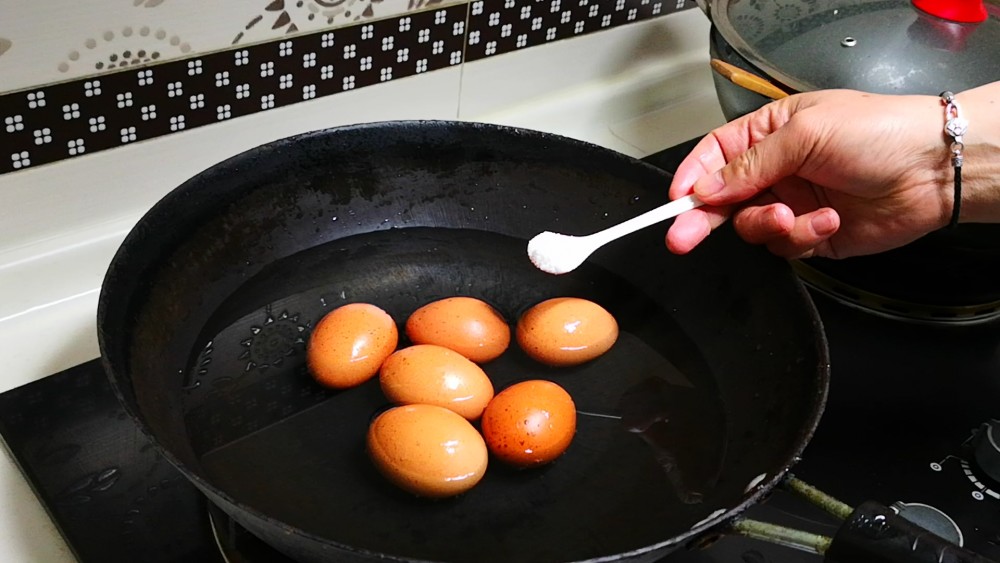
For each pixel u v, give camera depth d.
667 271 0.89
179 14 0.84
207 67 0.87
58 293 0.88
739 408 0.82
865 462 0.83
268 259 0.88
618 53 1.06
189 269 0.83
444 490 0.76
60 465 0.79
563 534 0.76
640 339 0.87
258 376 0.83
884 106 0.81
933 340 0.91
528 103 1.04
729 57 0.89
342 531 0.75
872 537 0.69
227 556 0.76
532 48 1.01
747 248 0.84
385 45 0.93
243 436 0.79
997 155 0.81
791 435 0.76
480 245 0.92
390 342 0.83
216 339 0.84
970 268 0.87
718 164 0.87
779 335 0.81
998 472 0.82
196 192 0.82
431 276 0.90
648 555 0.68
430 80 0.97
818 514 0.80
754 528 0.71
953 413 0.87
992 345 0.91
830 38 0.89
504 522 0.77
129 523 0.77
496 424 0.78
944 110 0.81
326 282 0.88
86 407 0.82
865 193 0.84
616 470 0.80
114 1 0.81
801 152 0.81
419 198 0.91
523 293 0.89
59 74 0.82
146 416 0.75
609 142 1.06
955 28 0.88
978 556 0.68
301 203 0.88
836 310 0.93
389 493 0.77
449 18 0.94
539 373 0.85
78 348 0.86
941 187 0.83
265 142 0.92
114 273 0.76
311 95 0.92
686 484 0.79
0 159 0.83
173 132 0.88
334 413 0.81
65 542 0.77
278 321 0.86
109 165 0.87
